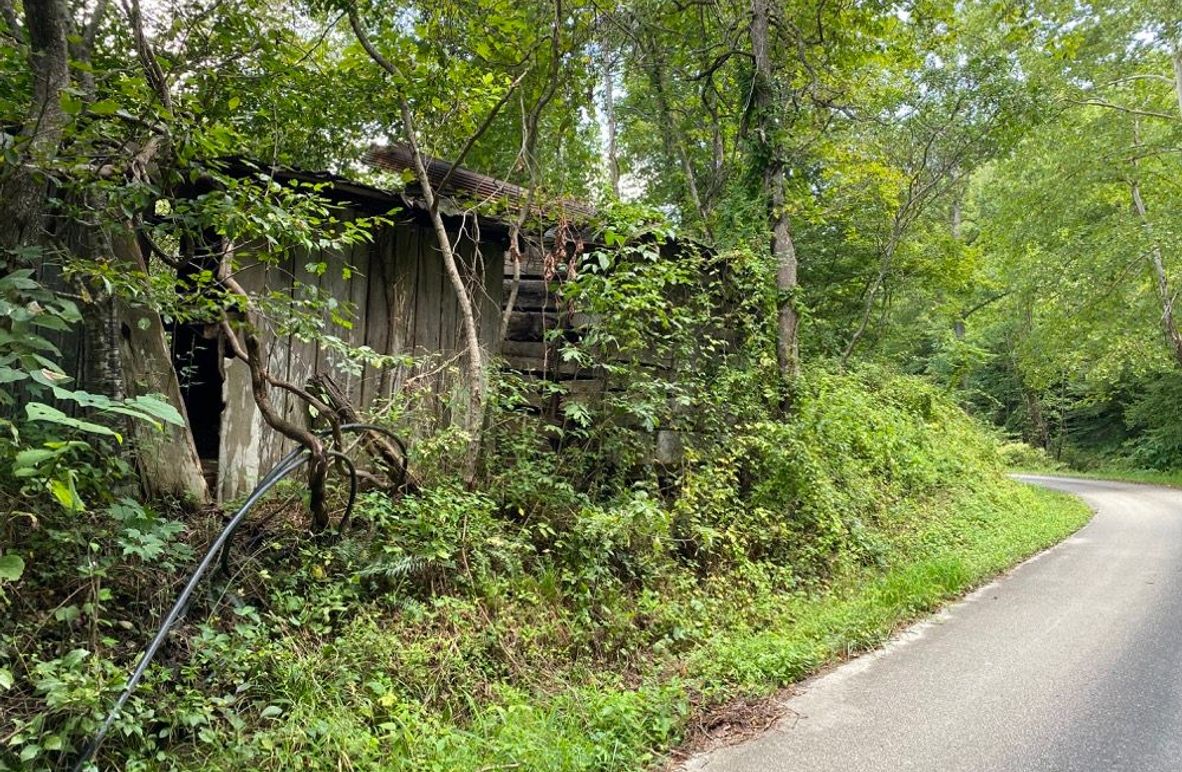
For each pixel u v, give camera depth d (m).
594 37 7.59
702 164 14.16
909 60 11.65
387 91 6.48
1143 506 15.35
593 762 3.06
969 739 3.54
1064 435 30.98
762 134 9.38
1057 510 13.59
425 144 7.16
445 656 3.70
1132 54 16.69
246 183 3.72
